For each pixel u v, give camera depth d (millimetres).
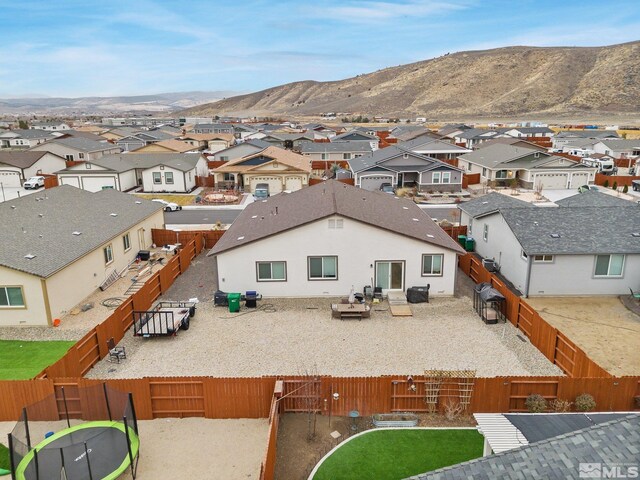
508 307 23547
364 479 13352
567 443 8188
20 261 23094
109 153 85188
